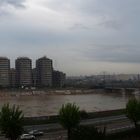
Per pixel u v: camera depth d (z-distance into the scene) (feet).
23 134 188.96
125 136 177.17
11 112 160.04
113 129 217.97
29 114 418.72
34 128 219.20
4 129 158.81
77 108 193.26
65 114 186.80
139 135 181.47
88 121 255.50
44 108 524.11
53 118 256.93
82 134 129.08
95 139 128.16
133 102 217.97
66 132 210.38
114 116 289.94
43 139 188.75
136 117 212.84
